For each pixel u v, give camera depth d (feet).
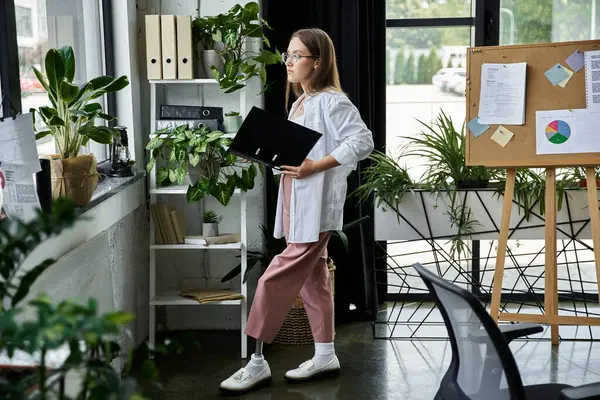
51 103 11.64
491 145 13.85
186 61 14.33
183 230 14.90
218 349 15.10
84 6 13.28
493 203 15.47
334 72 12.85
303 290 13.46
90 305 4.68
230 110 15.58
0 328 4.50
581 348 14.85
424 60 17.38
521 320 14.20
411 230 15.69
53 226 5.04
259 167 14.53
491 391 7.94
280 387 13.25
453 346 8.54
